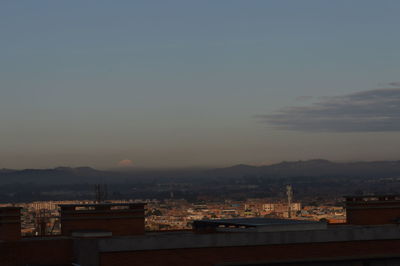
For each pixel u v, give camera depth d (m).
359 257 33.44
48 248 33.06
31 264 32.69
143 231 38.19
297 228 34.94
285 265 32.47
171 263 30.94
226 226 37.00
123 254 30.34
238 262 31.80
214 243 31.56
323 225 35.53
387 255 33.81
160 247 30.84
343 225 42.34
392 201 42.81
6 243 32.38
